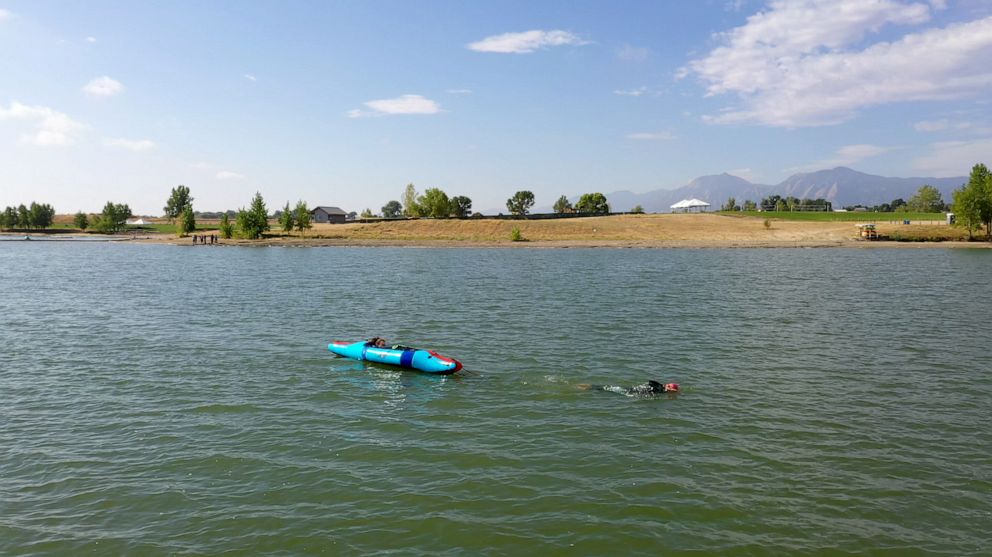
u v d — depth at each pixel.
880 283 58.12
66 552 13.02
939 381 25.20
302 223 152.38
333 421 20.61
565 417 21.00
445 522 14.22
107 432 19.56
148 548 13.20
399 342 32.62
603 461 17.44
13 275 68.31
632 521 14.25
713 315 40.78
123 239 159.75
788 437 19.16
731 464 17.23
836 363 28.11
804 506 14.94
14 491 15.64
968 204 112.69
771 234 133.88
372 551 13.09
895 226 129.00
